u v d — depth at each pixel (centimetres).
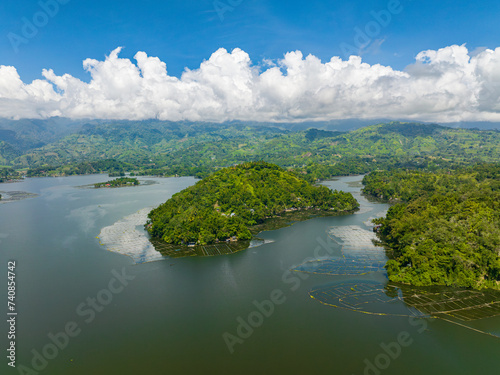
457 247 14588
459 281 13462
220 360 9588
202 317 11812
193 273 15750
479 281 13600
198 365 9394
